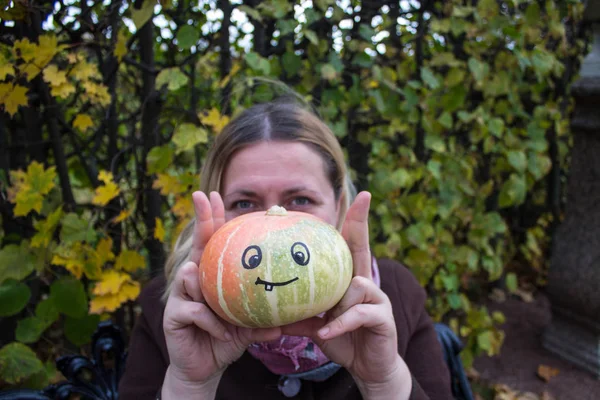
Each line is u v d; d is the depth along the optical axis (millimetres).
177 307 467
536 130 1180
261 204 559
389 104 999
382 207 1024
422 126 1028
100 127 931
